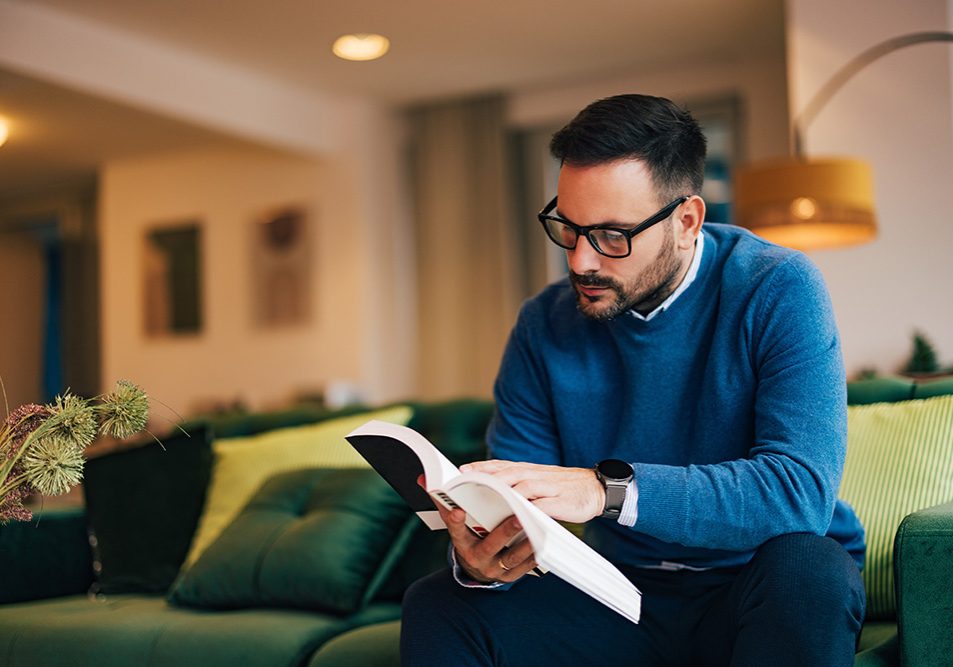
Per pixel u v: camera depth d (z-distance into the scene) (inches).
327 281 227.6
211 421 112.3
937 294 143.8
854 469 71.5
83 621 82.0
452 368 228.4
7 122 200.7
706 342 60.7
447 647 55.9
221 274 239.0
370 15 176.6
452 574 58.4
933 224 144.3
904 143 146.2
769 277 58.1
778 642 48.1
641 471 52.3
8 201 275.9
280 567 83.4
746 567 53.6
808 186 125.8
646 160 56.2
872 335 146.7
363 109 228.5
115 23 177.0
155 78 188.9
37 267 290.2
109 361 251.6
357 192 225.5
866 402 78.9
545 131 228.1
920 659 51.2
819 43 151.3
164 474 101.6
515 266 226.1
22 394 285.6
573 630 58.6
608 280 57.4
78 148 226.7
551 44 195.6
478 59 202.8
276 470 98.7
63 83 173.3
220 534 90.4
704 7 178.4
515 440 66.7
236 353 236.8
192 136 213.6
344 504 86.4
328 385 226.2
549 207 59.9
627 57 205.5
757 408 56.2
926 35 136.1
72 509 105.3
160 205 245.8
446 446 94.8
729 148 214.2
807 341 56.2
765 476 52.0
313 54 196.2
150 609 87.3
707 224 65.8
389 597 88.8
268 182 234.4
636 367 61.9
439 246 231.1
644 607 59.7
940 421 70.9
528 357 67.6
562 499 51.1
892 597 67.2
